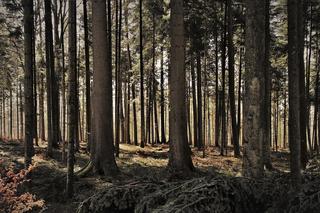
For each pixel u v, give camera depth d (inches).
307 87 1044.5
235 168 655.1
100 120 532.4
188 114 1398.9
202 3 895.1
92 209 245.8
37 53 1089.4
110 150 533.6
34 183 441.7
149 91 1341.0
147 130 1398.9
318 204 213.6
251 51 268.7
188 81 1455.5
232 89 858.8
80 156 730.2
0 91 1732.3
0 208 258.5
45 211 350.9
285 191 231.0
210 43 1143.0
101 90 534.6
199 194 217.3
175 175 508.4
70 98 402.3
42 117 1245.1
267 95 652.1
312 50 1168.8
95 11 532.4
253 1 268.1
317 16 957.8
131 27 1187.9
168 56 1223.5
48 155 680.4
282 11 920.3
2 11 999.6
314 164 380.2
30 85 434.9
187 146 550.3
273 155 1026.1
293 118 244.2
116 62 818.2
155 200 229.6
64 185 433.1
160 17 985.5
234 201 221.6
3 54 1163.9
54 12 924.0
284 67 1216.2
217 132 1246.3
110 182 474.3
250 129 268.5
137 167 613.0
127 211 245.9
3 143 936.3
